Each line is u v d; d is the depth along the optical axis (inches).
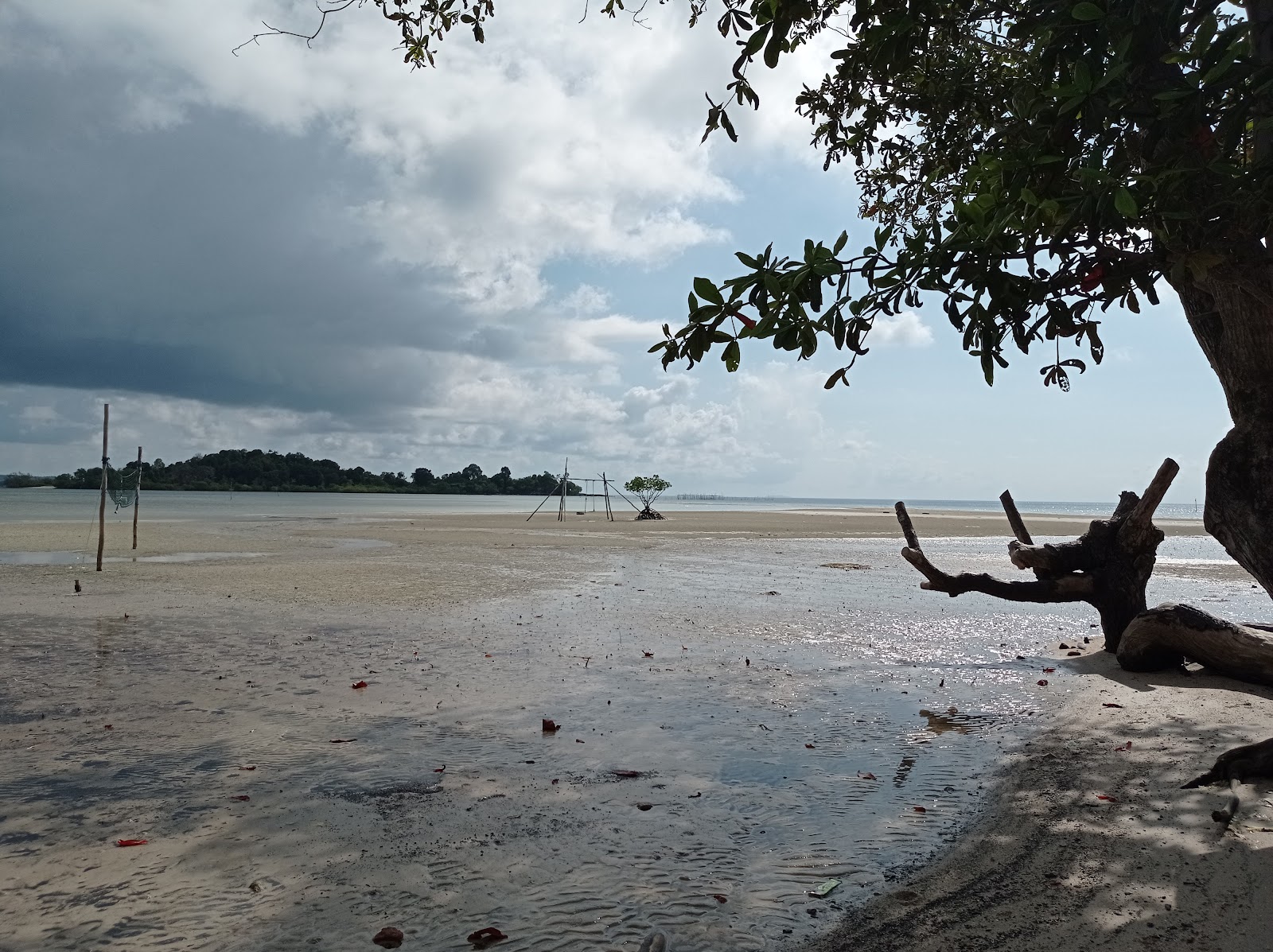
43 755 229.6
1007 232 135.5
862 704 295.4
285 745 240.4
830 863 166.4
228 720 265.4
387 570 732.7
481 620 466.0
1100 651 390.3
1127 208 116.6
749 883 157.8
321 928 139.8
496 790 206.7
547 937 137.5
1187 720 265.4
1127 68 126.4
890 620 487.8
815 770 223.6
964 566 820.0
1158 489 366.9
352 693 301.6
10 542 1018.7
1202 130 135.7
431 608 508.1
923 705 294.8
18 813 188.9
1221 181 130.7
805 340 143.3
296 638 407.2
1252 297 171.5
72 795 199.9
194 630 427.2
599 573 737.6
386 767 223.0
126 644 387.9
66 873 159.3
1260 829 174.1
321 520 1779.0
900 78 249.0
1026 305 137.2
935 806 197.6
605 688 314.0
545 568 778.2
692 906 148.6
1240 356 181.9
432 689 309.0
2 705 280.8
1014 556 394.6
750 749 241.6
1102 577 381.7
